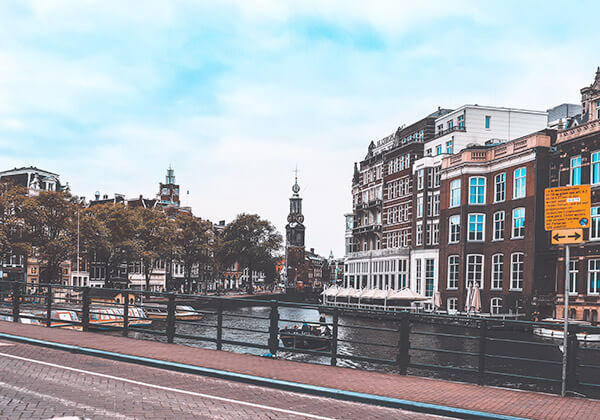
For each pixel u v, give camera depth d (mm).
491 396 9844
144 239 77688
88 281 86188
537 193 47719
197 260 98750
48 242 59156
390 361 11930
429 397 9492
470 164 54719
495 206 52656
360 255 80438
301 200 148875
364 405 9133
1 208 57219
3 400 8070
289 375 10797
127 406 8062
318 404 8992
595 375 22641
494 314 48438
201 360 11984
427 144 69375
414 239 65938
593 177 41969
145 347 13578
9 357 11750
